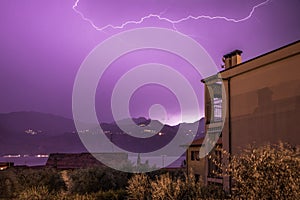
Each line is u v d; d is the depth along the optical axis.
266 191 4.96
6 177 18.05
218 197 8.12
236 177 5.32
